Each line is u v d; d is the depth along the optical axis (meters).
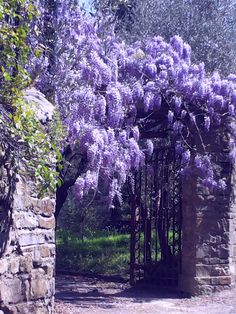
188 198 10.44
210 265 10.28
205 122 9.99
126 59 9.80
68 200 18.06
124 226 18.17
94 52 9.01
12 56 5.15
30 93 6.42
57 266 14.70
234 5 14.77
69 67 8.61
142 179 11.97
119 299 10.11
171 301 9.88
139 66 9.77
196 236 10.24
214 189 10.34
